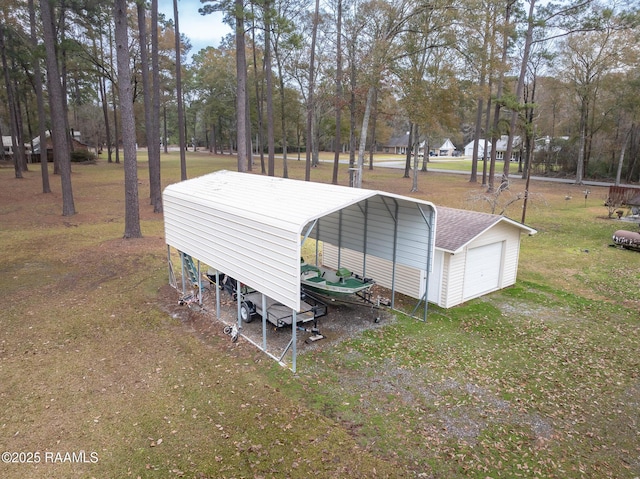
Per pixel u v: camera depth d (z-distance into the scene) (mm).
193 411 7383
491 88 30516
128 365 8875
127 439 6668
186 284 13844
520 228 14117
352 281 12008
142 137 86688
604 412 7625
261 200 10125
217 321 11195
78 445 6516
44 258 16125
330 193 9844
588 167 49125
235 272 10023
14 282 13625
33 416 7148
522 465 6305
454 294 12742
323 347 9914
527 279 15422
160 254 16953
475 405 7754
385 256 12539
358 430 6988
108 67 44344
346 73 25781
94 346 9664
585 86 40844
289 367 8914
